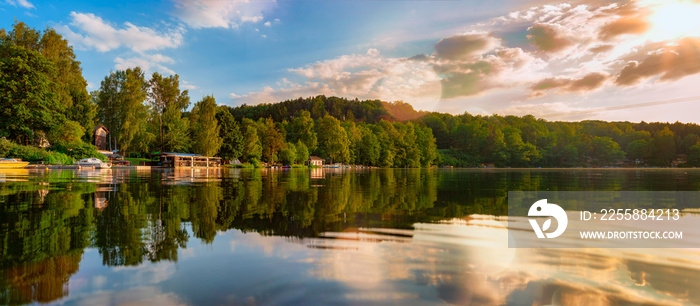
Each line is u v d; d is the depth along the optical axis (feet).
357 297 7.14
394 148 354.95
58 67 151.84
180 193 30.86
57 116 127.65
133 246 11.50
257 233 13.70
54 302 6.89
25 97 117.80
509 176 88.12
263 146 251.60
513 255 10.36
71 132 132.77
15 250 10.87
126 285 7.88
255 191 34.24
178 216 17.90
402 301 6.92
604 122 510.99
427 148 374.84
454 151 424.46
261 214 18.74
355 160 349.41
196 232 13.85
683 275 8.59
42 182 44.34
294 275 8.58
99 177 60.64
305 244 11.84
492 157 377.09
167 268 9.13
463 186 44.16
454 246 11.57
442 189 38.37
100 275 8.55
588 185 46.47
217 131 193.26
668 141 366.02
